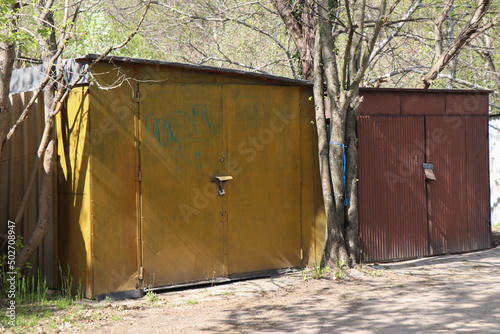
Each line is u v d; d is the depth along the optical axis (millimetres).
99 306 6359
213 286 7363
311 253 8250
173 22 13883
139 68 6922
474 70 15625
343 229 8164
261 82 7852
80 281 6684
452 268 8273
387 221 8820
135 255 6887
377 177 8742
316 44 8164
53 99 6926
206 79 7422
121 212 6793
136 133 6902
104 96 6656
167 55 14641
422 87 10281
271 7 13641
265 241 7871
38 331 5410
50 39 7473
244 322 5711
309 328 5441
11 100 7559
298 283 7430
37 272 7145
